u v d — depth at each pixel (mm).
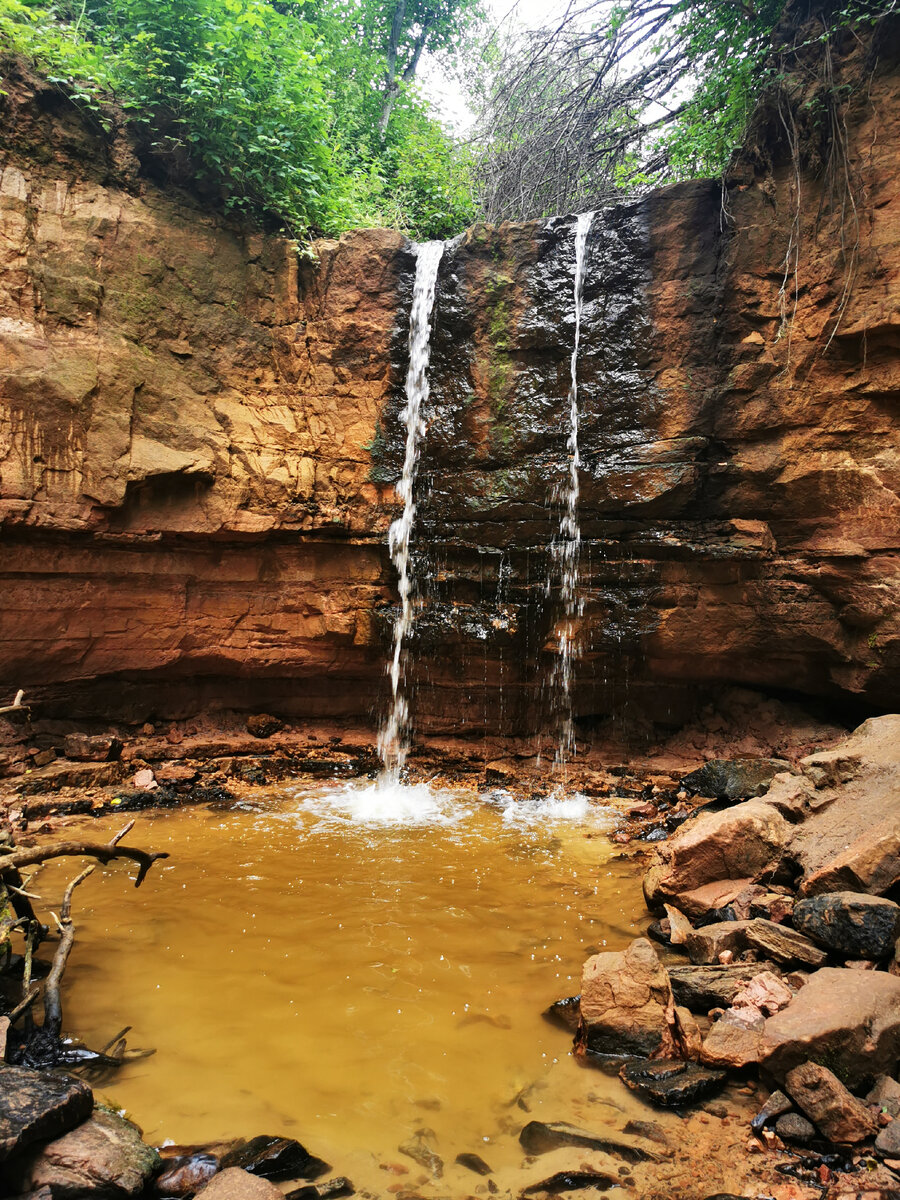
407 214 14172
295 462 10055
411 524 10375
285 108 10367
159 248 9492
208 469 9398
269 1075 3961
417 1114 3705
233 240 10156
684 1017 4219
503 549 9977
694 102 10195
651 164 12898
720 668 9539
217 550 9797
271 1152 3328
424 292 10422
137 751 9602
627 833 7934
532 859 7203
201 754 9922
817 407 8531
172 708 10242
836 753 6488
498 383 10016
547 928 5746
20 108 8664
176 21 9914
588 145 12820
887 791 5781
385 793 9273
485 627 9836
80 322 8789
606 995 4371
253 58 10000
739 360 8922
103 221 9055
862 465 8328
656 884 6066
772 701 9734
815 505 8680
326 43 14477
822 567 8609
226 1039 4258
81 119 9086
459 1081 3959
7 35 8742
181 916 5789
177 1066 4016
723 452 9156
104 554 9094
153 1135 3502
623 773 9695
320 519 9977
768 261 8734
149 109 9688
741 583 9117
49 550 8734
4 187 8469
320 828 8000
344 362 10453
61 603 8898
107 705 9766
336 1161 3391
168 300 9523
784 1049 3732
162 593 9570
